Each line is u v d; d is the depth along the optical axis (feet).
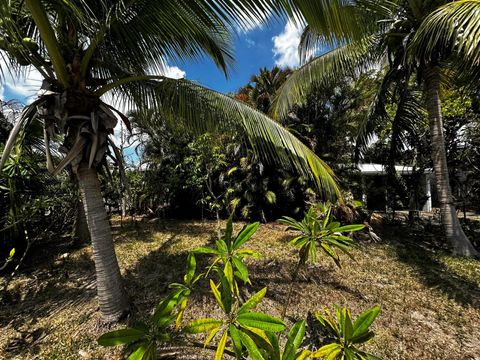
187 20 8.05
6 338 8.29
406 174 25.54
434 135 15.29
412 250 16.33
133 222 27.99
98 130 8.05
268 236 20.54
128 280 12.48
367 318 2.93
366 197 23.26
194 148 18.84
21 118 7.24
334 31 7.09
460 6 9.18
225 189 26.76
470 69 12.15
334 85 20.44
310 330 4.91
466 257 14.46
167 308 3.04
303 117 24.85
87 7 6.29
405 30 13.43
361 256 15.37
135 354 2.70
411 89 17.01
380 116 17.89
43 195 14.16
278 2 6.33
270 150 8.66
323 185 7.75
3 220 12.30
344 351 2.87
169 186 25.08
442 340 7.91
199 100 8.56
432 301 10.13
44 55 8.46
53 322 9.12
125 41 9.03
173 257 15.79
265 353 2.62
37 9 6.20
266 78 27.68
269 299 10.26
